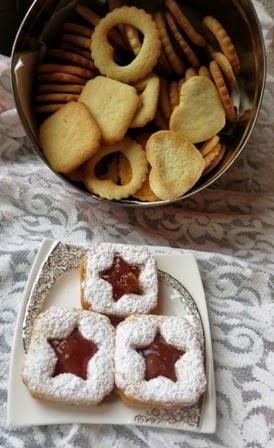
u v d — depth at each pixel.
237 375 0.23
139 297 0.24
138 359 0.22
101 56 0.26
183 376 0.21
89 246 0.25
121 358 0.22
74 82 0.27
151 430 0.21
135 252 0.25
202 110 0.27
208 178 0.27
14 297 0.24
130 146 0.27
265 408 0.23
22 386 0.21
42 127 0.27
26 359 0.21
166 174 0.26
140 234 0.28
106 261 0.24
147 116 0.26
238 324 0.25
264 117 0.31
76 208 0.28
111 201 0.26
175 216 0.29
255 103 0.26
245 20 0.26
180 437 0.21
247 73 0.27
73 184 0.26
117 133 0.26
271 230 0.29
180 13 0.26
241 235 0.29
